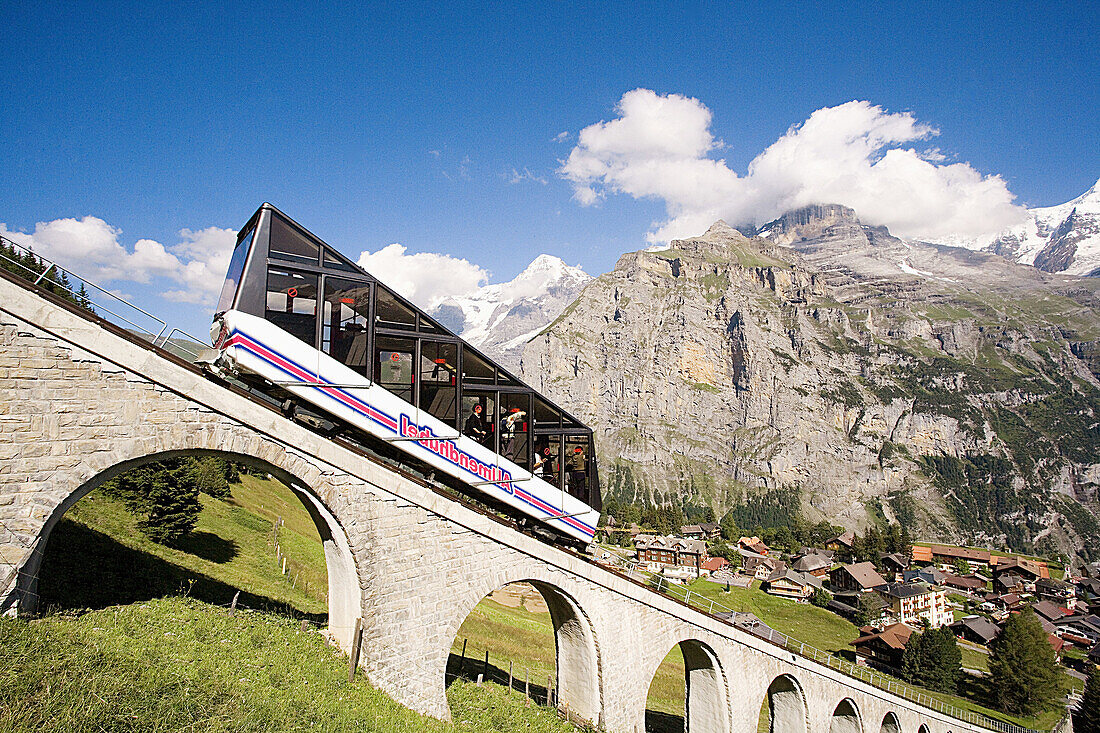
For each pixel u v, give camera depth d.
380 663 20.81
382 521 21.17
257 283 19.17
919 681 82.06
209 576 30.39
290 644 21.22
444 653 22.59
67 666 14.45
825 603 124.31
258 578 36.75
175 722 14.13
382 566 21.06
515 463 26.23
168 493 35.56
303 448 19.44
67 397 16.12
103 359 16.66
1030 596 158.50
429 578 22.28
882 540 190.75
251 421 18.72
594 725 27.09
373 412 21.58
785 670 36.50
